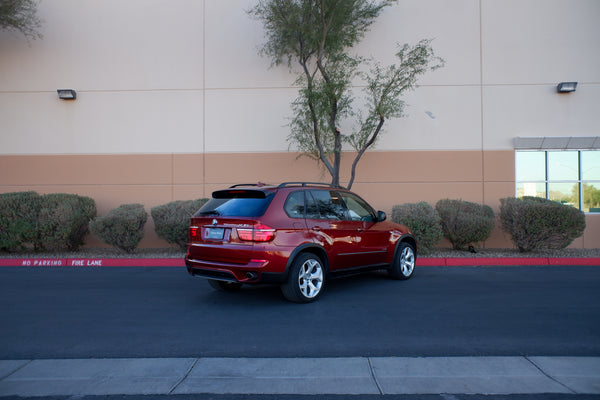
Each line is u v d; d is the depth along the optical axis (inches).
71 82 503.2
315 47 440.1
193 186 495.5
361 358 169.5
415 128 485.7
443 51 487.8
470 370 158.4
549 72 483.2
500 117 484.4
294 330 203.6
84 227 457.7
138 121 500.7
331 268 263.1
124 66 501.4
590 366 161.2
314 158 464.8
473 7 487.8
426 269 370.3
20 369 160.9
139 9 503.2
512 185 481.4
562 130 480.1
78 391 143.6
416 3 488.4
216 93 497.4
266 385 147.3
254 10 491.5
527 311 234.8
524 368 159.8
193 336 196.1
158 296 274.5
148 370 159.5
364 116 485.4
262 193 245.0
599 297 266.7
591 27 482.0
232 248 233.9
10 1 455.5
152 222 492.1
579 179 482.6
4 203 421.1
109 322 218.1
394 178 485.1
